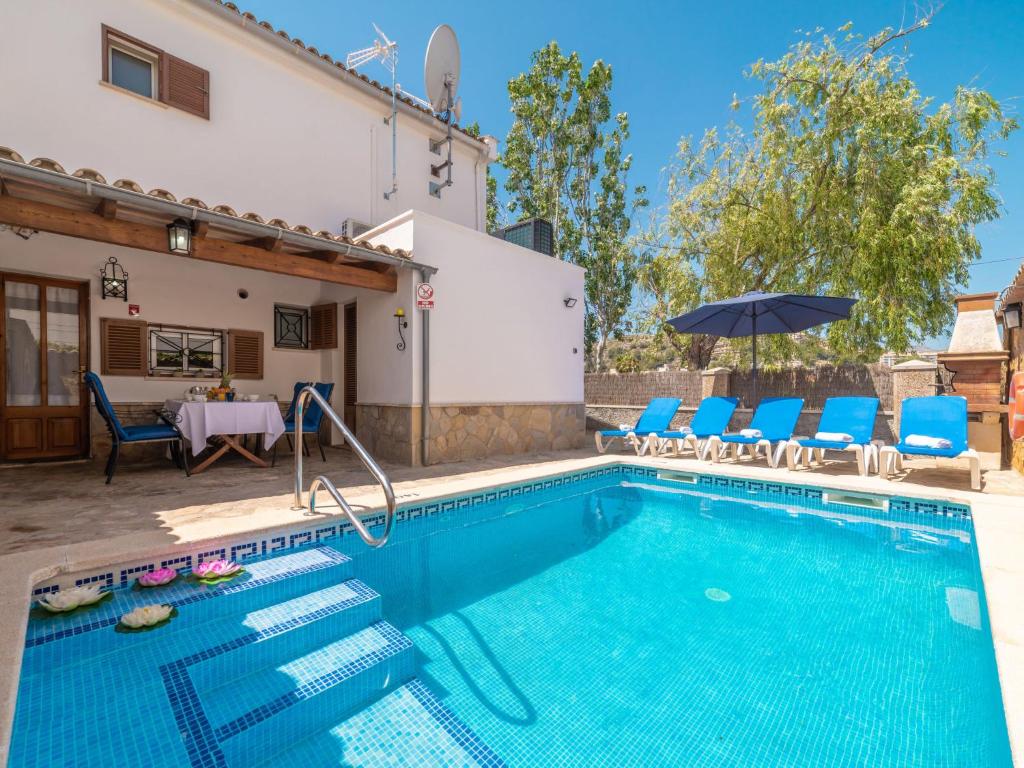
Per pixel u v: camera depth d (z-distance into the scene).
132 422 7.32
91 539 3.27
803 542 4.51
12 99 6.00
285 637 2.47
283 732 1.97
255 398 7.06
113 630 2.34
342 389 8.73
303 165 8.58
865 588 3.45
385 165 9.78
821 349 11.20
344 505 3.50
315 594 2.93
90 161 6.50
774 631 2.83
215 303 8.17
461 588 3.46
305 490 4.98
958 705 2.13
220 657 2.22
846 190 9.52
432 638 2.75
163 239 5.15
